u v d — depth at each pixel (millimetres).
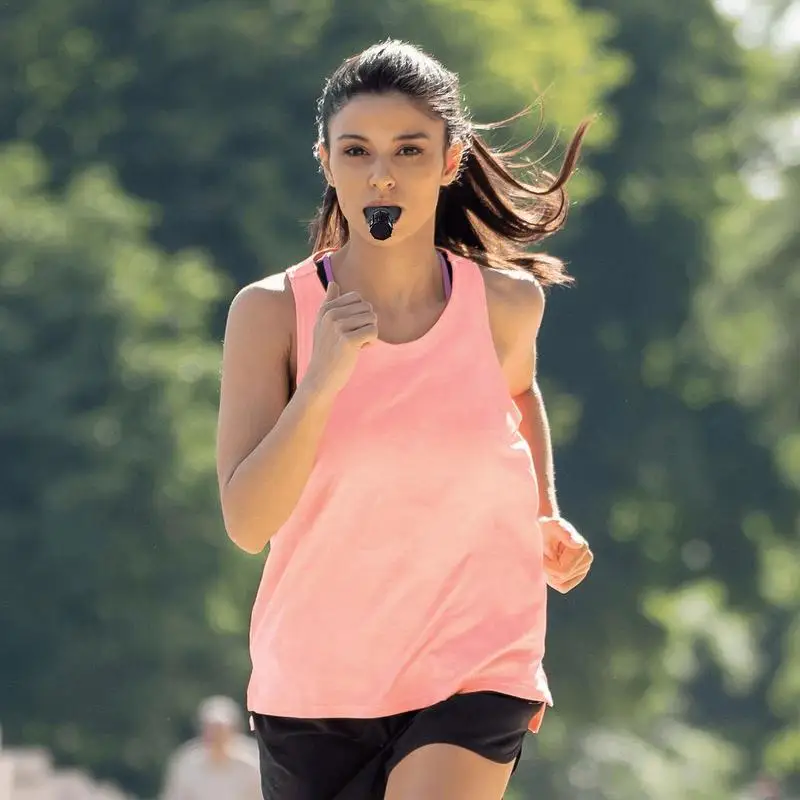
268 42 69000
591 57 73500
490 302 9703
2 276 58438
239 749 26672
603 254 77250
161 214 67375
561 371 75688
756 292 60375
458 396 9391
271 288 9555
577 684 72000
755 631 95375
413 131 9336
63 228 59375
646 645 73500
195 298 60500
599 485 75250
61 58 69938
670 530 75812
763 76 81250
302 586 9391
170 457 56906
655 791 73625
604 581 73438
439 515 9312
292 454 9070
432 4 68938
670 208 77625
